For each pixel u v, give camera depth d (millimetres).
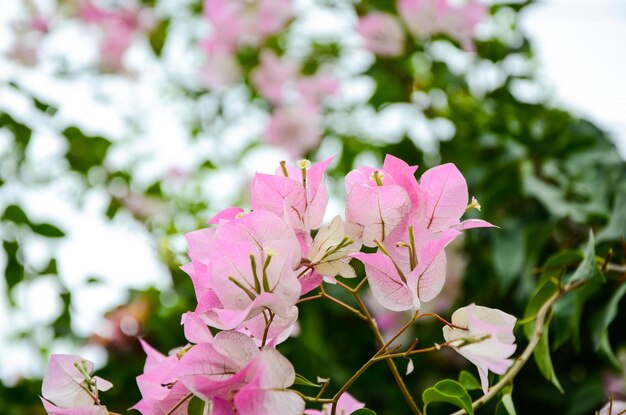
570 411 1124
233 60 1601
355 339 1244
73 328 1293
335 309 1245
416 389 1190
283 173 804
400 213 785
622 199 1039
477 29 1381
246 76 1616
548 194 1135
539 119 1341
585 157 1217
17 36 1550
